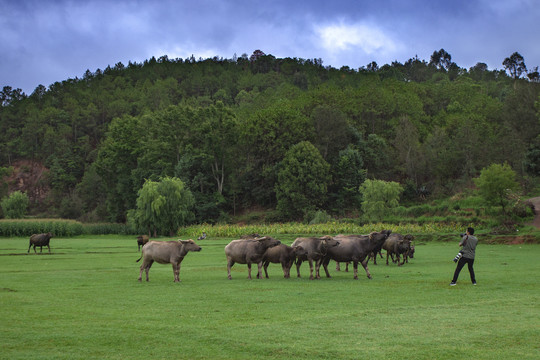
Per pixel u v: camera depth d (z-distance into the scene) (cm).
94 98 19650
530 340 944
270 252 2050
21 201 9962
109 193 10250
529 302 1338
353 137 9575
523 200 5541
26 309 1291
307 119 9338
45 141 15962
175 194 7294
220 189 9238
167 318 1166
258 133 9062
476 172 8400
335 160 8912
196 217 8631
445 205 6644
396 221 6094
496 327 1045
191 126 9650
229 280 1967
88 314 1221
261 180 9419
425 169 8762
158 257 1922
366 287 1677
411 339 956
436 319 1125
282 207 8062
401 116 10444
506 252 3372
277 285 1764
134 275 2183
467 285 1691
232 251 2034
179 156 9812
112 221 9994
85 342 951
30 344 937
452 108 11425
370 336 979
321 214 6756
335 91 11031
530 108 8350
